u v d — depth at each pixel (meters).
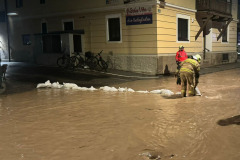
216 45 20.70
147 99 7.62
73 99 8.04
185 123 5.01
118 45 16.06
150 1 14.08
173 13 15.44
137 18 14.91
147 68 14.73
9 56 23.94
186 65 7.78
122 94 8.70
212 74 14.55
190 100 7.25
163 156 3.61
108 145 4.06
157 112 5.95
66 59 17.33
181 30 16.52
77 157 3.67
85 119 5.61
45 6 20.39
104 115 5.88
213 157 3.51
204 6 17.23
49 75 14.16
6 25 24.17
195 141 4.08
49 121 5.57
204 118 5.29
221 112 5.71
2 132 4.93
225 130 4.51
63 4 19.00
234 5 23.17
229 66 19.55
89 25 17.48
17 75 14.22
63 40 17.34
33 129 5.05
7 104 7.69
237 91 8.57
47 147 4.07
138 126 4.94
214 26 20.30
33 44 21.98
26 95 9.20
